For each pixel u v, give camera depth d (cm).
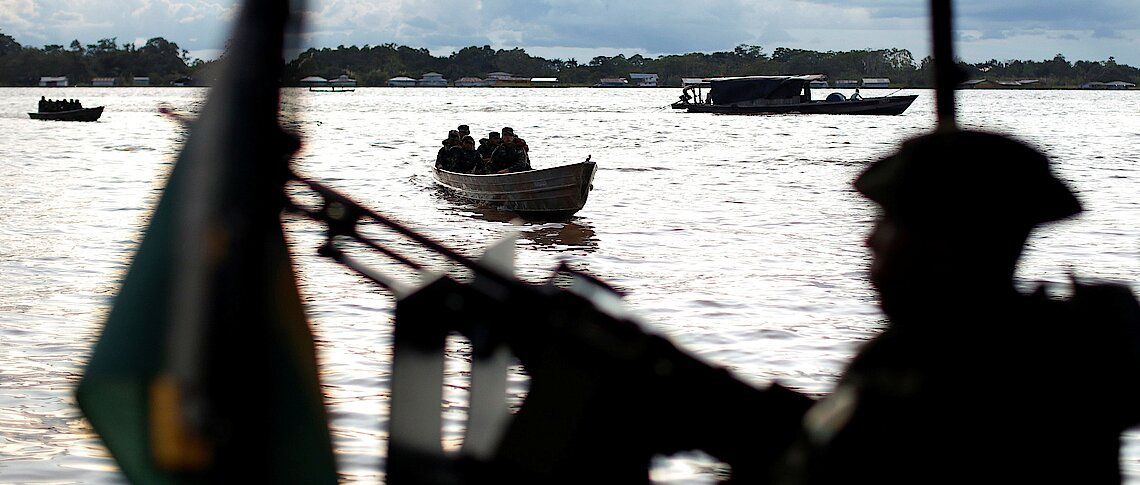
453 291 302
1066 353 261
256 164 198
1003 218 256
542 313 299
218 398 198
